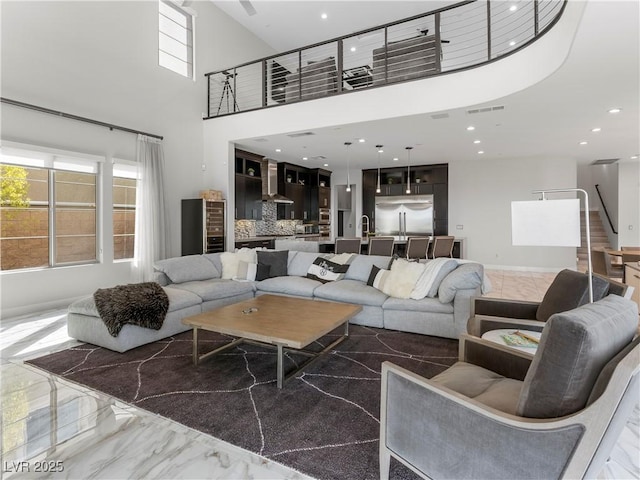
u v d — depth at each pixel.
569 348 1.08
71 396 2.39
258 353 3.18
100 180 5.35
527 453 1.14
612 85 3.93
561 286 2.57
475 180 9.02
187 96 6.79
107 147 5.41
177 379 2.65
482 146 7.20
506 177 8.70
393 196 9.84
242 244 7.52
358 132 6.12
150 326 3.33
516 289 6.25
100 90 5.30
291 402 2.32
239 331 2.64
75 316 3.47
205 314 3.10
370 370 2.81
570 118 5.16
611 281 2.33
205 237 6.41
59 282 4.87
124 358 3.05
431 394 1.39
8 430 1.99
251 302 3.58
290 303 3.53
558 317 1.12
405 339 3.52
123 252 5.79
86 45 5.11
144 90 5.98
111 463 1.73
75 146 4.99
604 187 10.02
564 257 8.31
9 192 4.45
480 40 7.50
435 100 4.89
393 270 4.05
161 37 6.43
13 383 2.58
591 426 1.03
